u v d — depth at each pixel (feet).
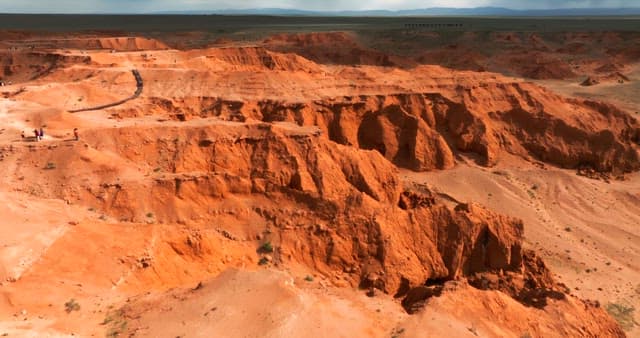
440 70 293.23
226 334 82.07
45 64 299.99
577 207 193.06
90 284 96.17
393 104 231.91
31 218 109.09
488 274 137.28
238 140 155.94
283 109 222.48
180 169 145.18
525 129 238.48
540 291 123.44
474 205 146.20
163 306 90.99
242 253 126.93
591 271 153.89
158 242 113.50
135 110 198.70
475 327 98.68
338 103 231.30
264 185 142.61
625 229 179.63
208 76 242.17
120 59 293.02
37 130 143.84
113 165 134.00
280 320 86.38
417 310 106.01
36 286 90.22
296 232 132.77
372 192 158.40
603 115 257.14
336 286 124.47
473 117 233.35
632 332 126.00
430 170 214.48
